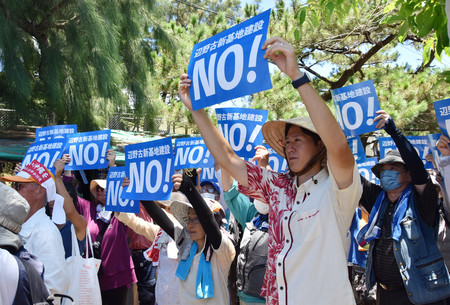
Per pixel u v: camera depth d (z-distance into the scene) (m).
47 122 11.38
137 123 14.18
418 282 3.46
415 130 14.87
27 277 2.51
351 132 4.70
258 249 4.11
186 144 6.22
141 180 4.29
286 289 2.52
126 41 12.51
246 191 2.95
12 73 9.74
